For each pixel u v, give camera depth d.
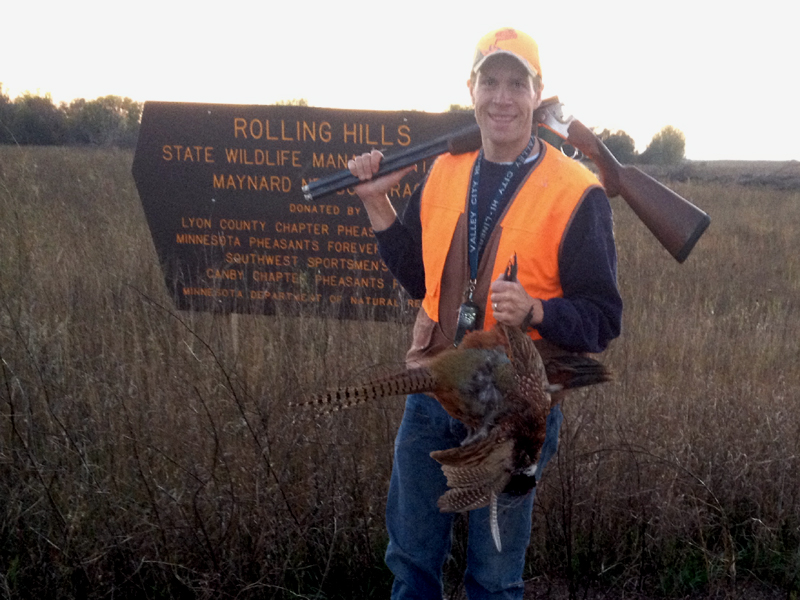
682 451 3.95
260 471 3.54
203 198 5.40
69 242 6.13
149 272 5.77
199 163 5.38
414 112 5.16
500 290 2.15
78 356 4.34
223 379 4.14
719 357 5.39
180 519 3.46
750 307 7.16
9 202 5.97
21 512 3.41
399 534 2.84
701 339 5.66
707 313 6.49
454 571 3.69
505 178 2.56
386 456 3.78
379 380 1.99
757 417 4.34
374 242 5.35
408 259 2.91
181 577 3.31
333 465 3.61
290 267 5.40
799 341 6.00
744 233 12.05
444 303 2.67
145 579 3.36
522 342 2.05
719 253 9.94
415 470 2.74
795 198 17.14
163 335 4.75
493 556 2.70
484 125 2.53
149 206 5.43
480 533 2.69
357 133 5.23
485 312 2.54
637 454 3.88
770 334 5.91
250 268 5.44
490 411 1.97
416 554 2.81
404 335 4.61
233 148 5.34
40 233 6.02
